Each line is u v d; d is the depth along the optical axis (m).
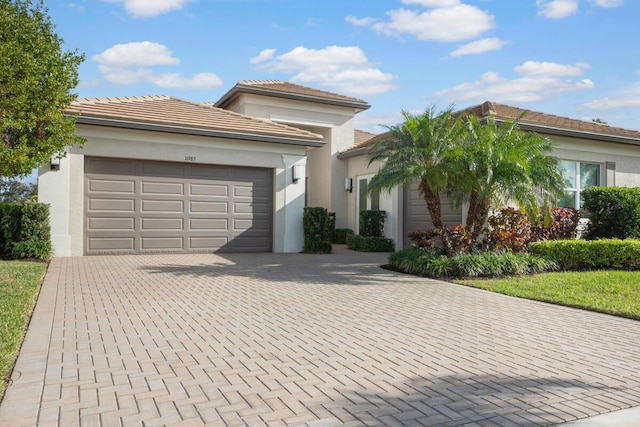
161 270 10.88
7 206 11.84
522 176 10.77
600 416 3.56
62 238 12.77
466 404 3.75
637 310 7.04
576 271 11.23
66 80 9.81
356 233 19.62
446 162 11.40
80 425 3.30
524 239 12.16
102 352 4.93
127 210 13.72
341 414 3.54
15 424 3.30
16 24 9.18
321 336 5.71
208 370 4.45
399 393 3.96
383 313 6.99
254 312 6.93
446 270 10.40
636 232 13.71
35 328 5.80
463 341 5.57
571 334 5.94
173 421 3.39
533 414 3.58
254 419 3.44
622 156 17.19
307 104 20.38
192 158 14.38
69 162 12.88
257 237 15.62
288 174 15.82
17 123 8.55
